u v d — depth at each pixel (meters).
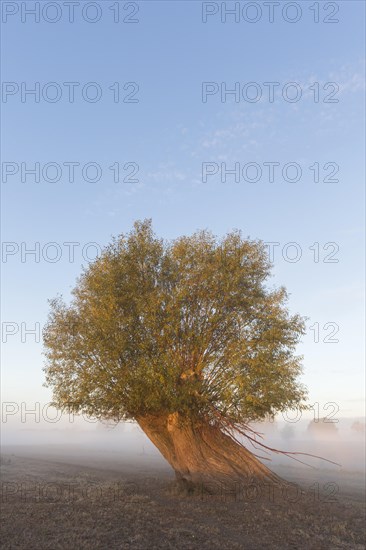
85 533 14.37
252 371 22.28
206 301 23.94
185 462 23.88
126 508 18.70
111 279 23.77
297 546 15.13
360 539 16.94
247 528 16.91
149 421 25.30
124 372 22.52
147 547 13.52
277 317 23.38
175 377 22.30
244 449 25.12
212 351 23.73
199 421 24.27
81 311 25.16
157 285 24.53
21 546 12.87
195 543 14.36
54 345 24.98
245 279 24.17
